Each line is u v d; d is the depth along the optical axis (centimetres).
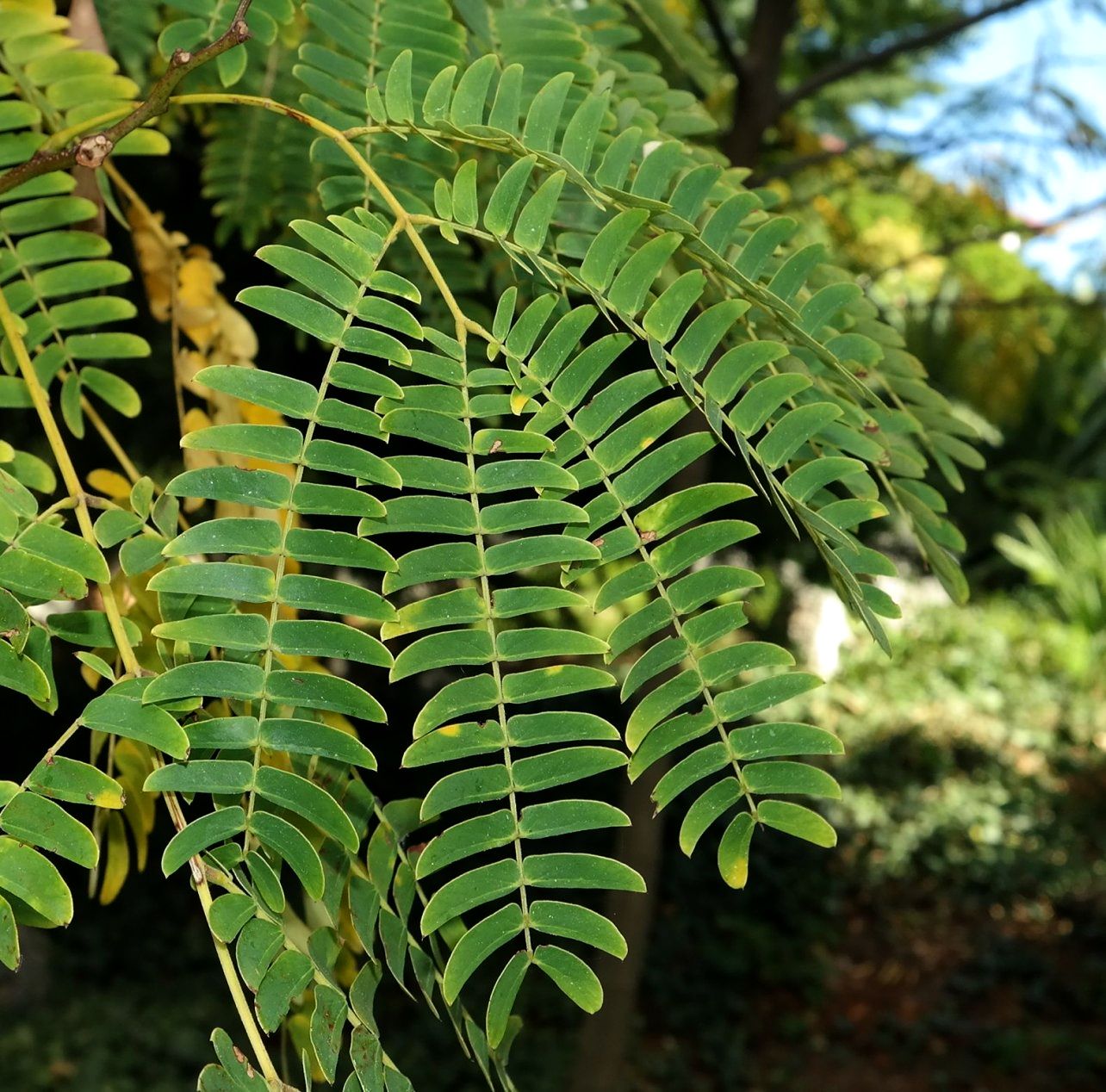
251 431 24
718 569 27
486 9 41
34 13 41
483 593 25
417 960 30
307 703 24
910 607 495
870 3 171
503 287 50
